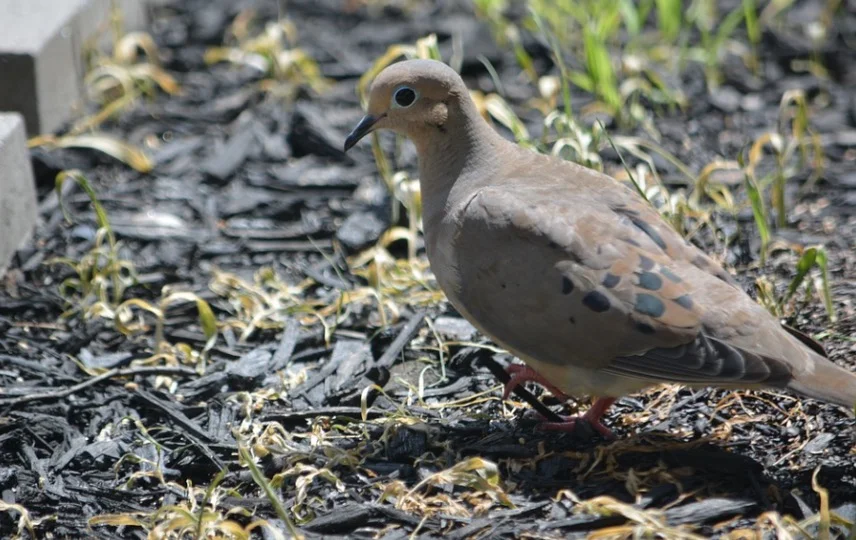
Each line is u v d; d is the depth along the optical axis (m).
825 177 13.13
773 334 8.16
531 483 8.63
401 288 11.41
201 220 12.76
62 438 9.44
